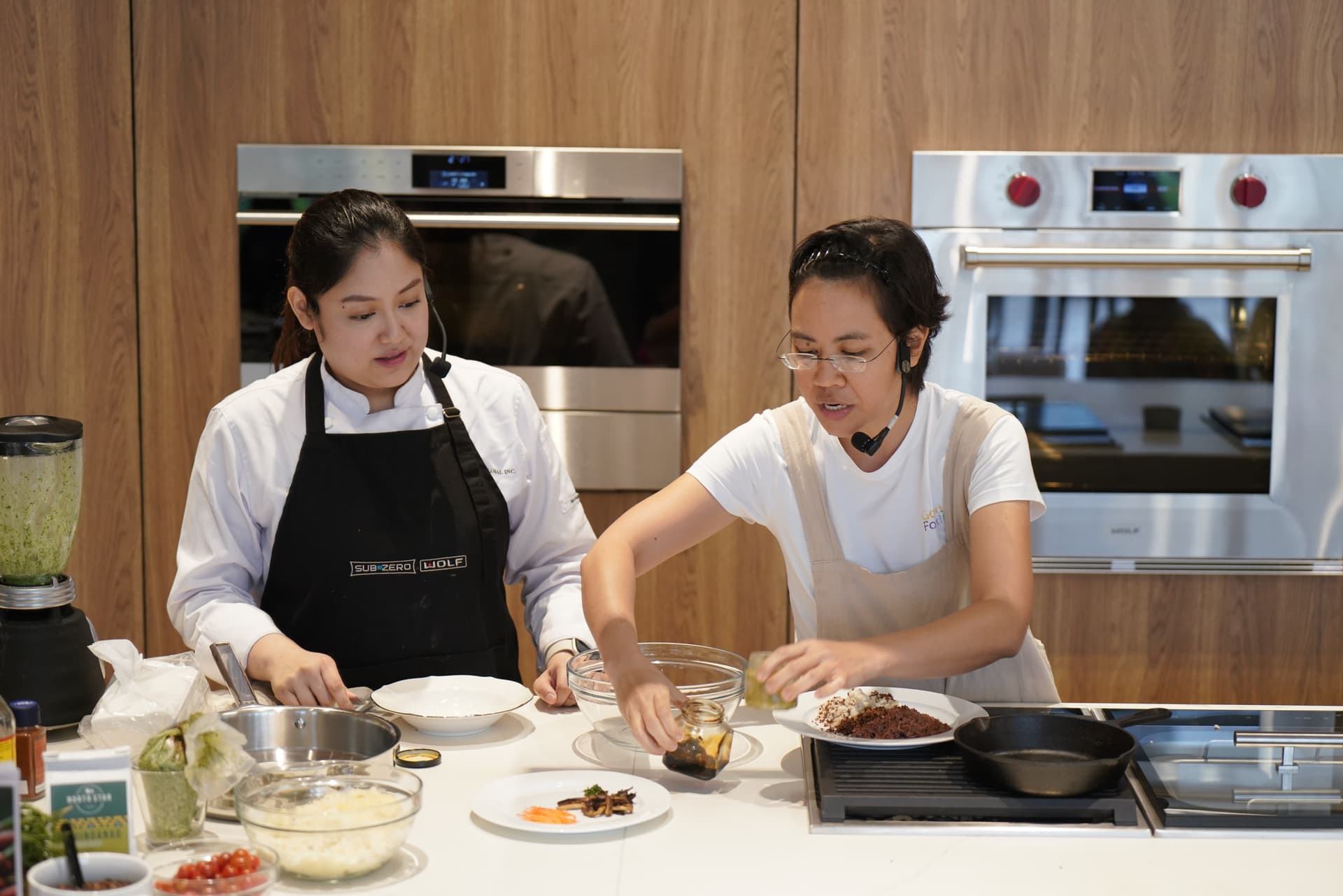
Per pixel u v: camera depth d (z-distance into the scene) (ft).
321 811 4.09
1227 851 4.18
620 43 9.39
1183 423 9.57
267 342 9.62
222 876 3.62
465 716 5.20
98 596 9.81
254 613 5.73
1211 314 9.45
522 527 6.57
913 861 4.12
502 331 9.65
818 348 5.24
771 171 9.48
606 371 9.66
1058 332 9.50
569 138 9.48
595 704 5.07
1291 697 9.77
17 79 9.39
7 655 5.24
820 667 4.79
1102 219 9.37
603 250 9.53
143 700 4.85
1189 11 9.25
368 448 6.09
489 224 9.40
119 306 9.61
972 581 5.55
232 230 9.55
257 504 6.09
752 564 9.84
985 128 9.38
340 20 9.37
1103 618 9.75
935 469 5.80
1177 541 9.62
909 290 5.21
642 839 4.29
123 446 9.71
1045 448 9.62
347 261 5.58
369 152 9.43
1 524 5.26
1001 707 5.44
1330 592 9.71
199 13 9.36
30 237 9.53
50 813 3.97
